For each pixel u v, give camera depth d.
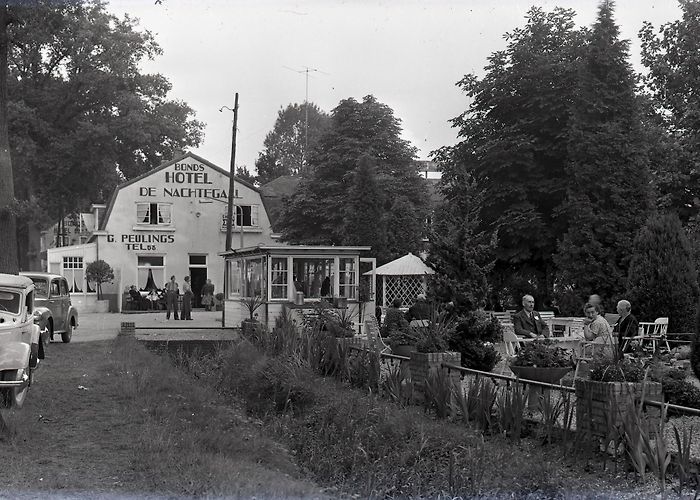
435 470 8.05
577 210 29.62
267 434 10.91
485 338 15.88
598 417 8.90
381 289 35.25
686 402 11.25
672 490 7.52
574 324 22.56
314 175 55.38
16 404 11.56
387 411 10.57
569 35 34.84
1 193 25.88
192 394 13.19
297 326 19.06
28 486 7.07
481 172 33.66
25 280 13.66
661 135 36.53
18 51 55.28
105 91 59.31
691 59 38.47
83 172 60.47
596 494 7.43
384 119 55.81
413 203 54.97
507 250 33.03
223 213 58.28
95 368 16.70
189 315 41.47
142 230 56.78
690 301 22.38
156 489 7.00
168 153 65.00
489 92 34.75
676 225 22.72
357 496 7.70
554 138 33.47
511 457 8.48
